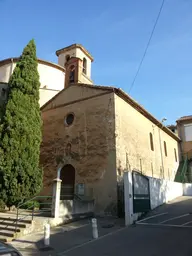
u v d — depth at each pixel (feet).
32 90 59.26
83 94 64.80
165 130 90.17
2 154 50.37
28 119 55.88
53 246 30.58
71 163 60.29
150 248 27.58
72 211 46.62
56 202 43.34
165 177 81.30
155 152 77.00
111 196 51.13
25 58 61.62
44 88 81.25
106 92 60.13
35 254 27.66
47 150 66.54
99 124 58.59
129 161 58.44
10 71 81.05
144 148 69.10
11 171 49.88
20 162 50.78
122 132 58.08
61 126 66.28
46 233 31.63
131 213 42.32
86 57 117.91
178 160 100.94
